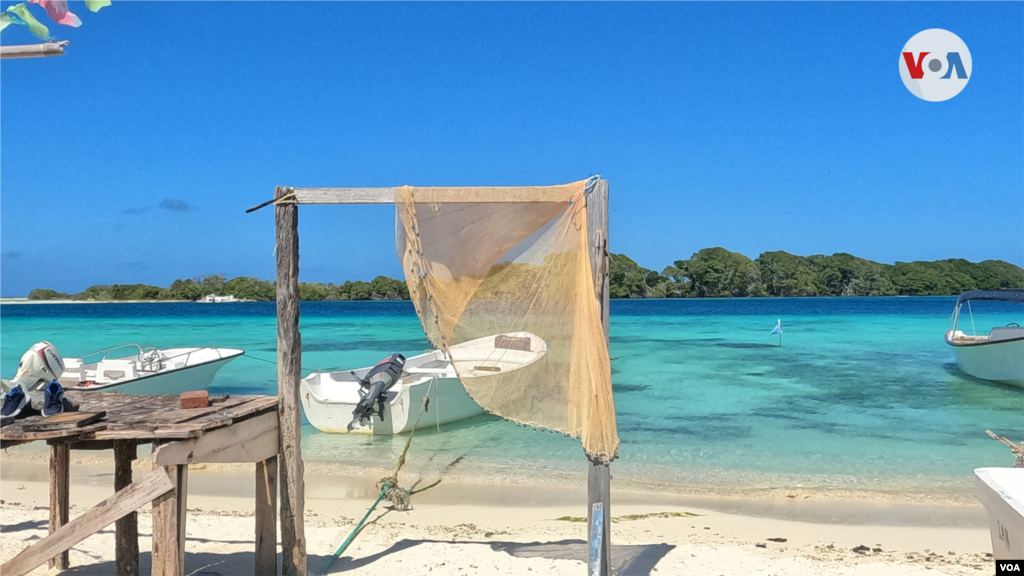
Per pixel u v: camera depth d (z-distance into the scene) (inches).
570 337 177.2
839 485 328.8
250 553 214.2
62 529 141.8
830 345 1066.7
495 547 223.9
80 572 195.9
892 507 293.0
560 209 175.6
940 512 285.4
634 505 297.7
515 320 180.1
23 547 217.5
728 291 4849.9
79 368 480.1
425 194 171.9
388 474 350.6
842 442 418.9
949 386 642.2
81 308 3437.5
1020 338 577.3
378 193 173.5
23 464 371.2
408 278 174.9
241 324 1803.6
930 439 426.6
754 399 575.5
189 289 4488.2
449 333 179.0
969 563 211.9
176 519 143.6
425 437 434.9
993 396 587.2
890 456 384.8
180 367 511.8
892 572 201.6
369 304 3919.8
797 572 202.4
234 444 161.0
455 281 179.3
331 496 311.6
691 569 205.2
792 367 788.0
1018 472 161.3
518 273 179.8
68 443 172.9
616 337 1246.9
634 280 4859.7
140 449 407.5
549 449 403.9
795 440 424.5
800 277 4889.3
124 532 176.9
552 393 178.4
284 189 173.5
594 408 166.4
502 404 179.8
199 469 357.1
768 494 313.9
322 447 410.0
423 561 207.8
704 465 367.9
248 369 768.3
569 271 176.4
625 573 201.8
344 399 474.6
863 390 620.7
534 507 292.7
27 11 117.4
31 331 1499.8
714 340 1168.2
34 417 153.2
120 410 166.2
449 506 293.6
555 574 196.5
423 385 434.6
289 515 181.5
